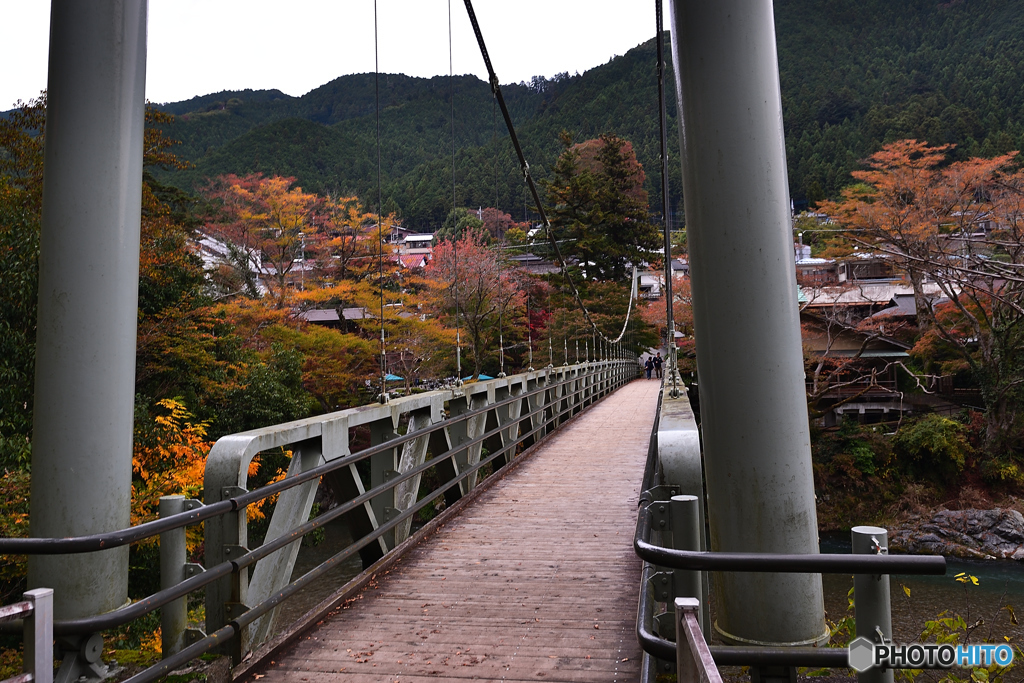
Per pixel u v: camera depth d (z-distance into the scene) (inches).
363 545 126.2
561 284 1071.0
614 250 1341.0
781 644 65.0
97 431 82.7
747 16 65.5
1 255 303.3
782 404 64.8
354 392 814.5
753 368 64.7
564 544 153.6
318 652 97.5
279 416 577.6
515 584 127.2
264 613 95.1
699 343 68.6
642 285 1696.6
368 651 97.7
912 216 685.3
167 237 517.7
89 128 83.5
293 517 109.0
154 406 469.4
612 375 764.6
